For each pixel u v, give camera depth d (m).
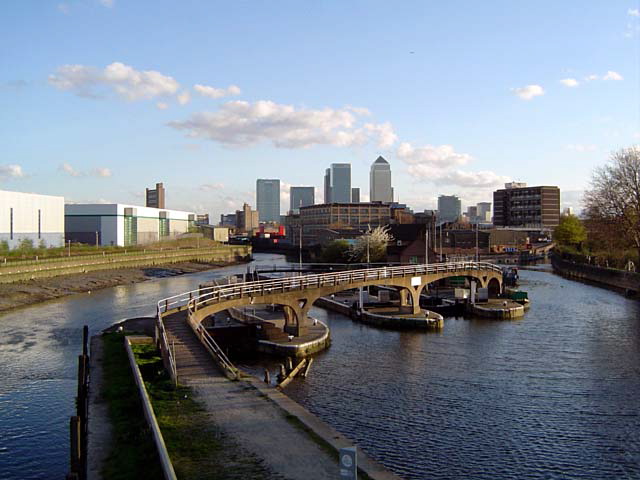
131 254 132.00
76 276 102.88
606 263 113.44
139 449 22.17
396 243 125.69
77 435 19.67
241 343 49.03
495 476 25.34
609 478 25.20
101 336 46.41
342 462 15.72
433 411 33.50
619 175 99.94
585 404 34.69
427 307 71.19
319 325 56.62
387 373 41.66
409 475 25.42
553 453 27.78
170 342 38.44
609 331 57.25
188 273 135.75
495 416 32.69
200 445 23.03
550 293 90.00
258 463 21.39
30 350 47.31
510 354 47.47
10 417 31.45
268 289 50.09
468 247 178.00
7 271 86.62
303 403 34.84
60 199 135.50
